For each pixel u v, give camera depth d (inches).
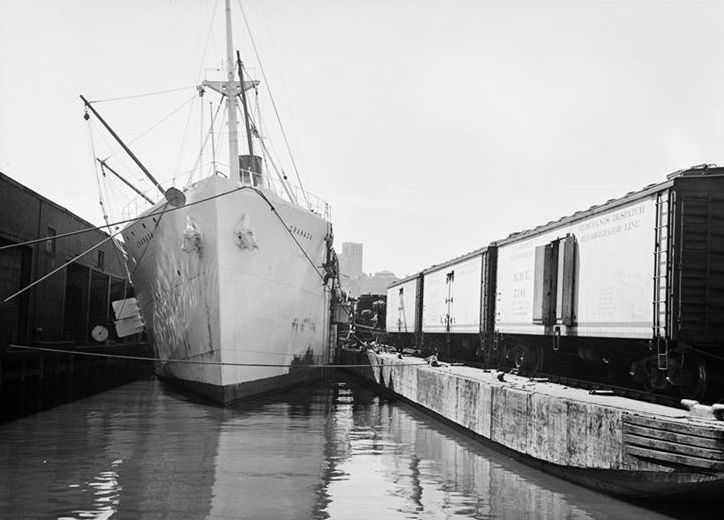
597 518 314.5
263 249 727.7
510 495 356.8
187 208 700.0
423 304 1131.3
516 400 450.9
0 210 791.1
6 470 406.0
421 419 657.0
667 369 410.0
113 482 378.0
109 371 1275.8
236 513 320.8
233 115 800.9
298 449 482.9
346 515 319.9
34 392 847.1
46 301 1011.3
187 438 519.2
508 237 722.8
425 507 333.7
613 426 337.4
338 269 1074.1
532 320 618.5
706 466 287.0
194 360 751.1
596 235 509.0
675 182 404.5
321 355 948.6
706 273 395.5
